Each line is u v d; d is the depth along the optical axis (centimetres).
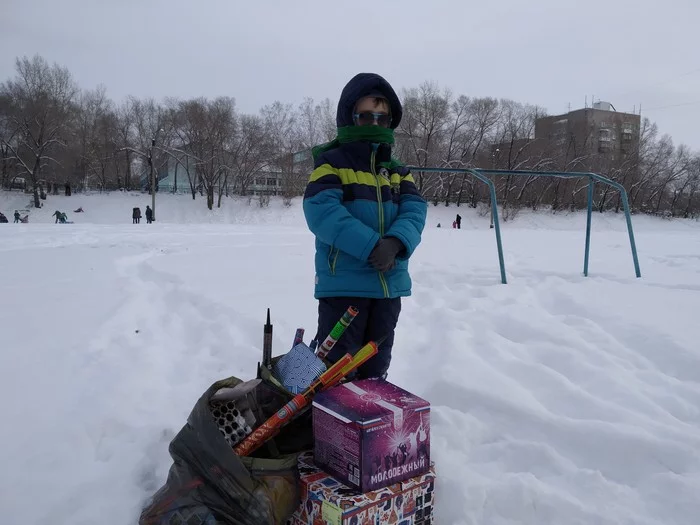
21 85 5144
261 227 2353
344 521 174
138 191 5538
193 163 5175
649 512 219
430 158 5266
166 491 187
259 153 5375
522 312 455
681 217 5897
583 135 6109
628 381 328
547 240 1583
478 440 275
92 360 375
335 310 238
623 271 747
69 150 5197
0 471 240
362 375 246
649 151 5872
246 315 477
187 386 332
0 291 622
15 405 302
